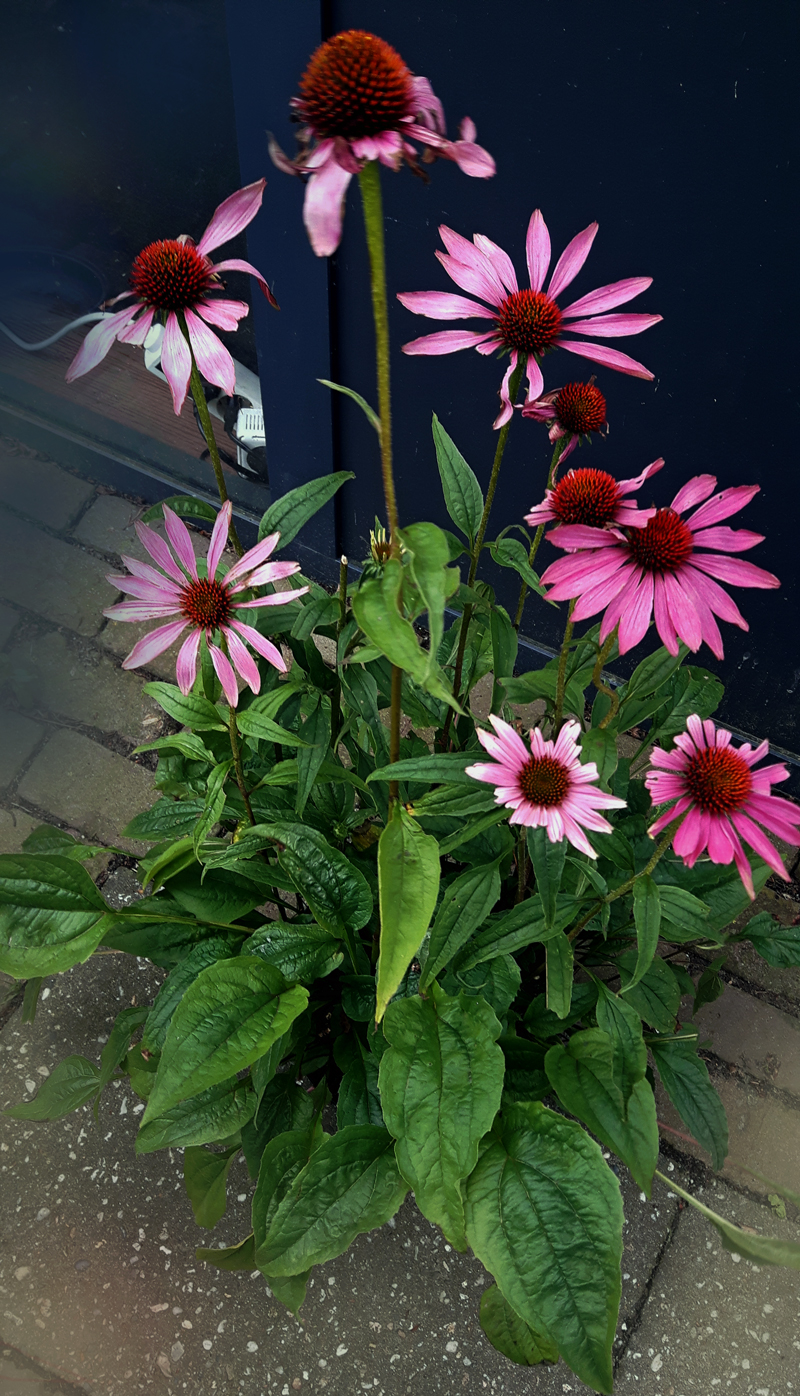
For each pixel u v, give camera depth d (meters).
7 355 1.15
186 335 0.49
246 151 0.74
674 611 0.44
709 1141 0.63
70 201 1.15
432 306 0.50
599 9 0.59
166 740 0.57
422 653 0.39
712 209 0.64
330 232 0.32
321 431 0.91
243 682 0.80
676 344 0.71
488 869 0.54
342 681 0.59
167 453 1.11
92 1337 0.69
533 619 0.97
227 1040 0.55
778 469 0.74
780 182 0.61
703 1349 0.69
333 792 0.67
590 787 0.47
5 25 1.23
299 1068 0.67
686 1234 0.73
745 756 0.44
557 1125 0.56
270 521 0.55
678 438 0.77
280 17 0.66
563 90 0.63
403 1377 0.68
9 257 1.15
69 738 0.98
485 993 0.61
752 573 0.44
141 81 1.15
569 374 0.77
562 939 0.54
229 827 0.69
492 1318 0.64
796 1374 0.68
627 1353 0.69
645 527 0.43
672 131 0.62
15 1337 0.69
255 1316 0.70
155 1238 0.73
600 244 0.69
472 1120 0.53
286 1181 0.60
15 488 1.16
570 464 0.82
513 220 0.71
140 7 1.14
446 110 0.67
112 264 1.14
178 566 0.51
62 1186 0.75
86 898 0.60
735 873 0.63
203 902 0.63
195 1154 0.66
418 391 0.84
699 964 0.85
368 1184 0.57
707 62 0.58
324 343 0.83
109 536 1.12
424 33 0.64
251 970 0.58
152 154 1.14
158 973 0.83
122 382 1.12
